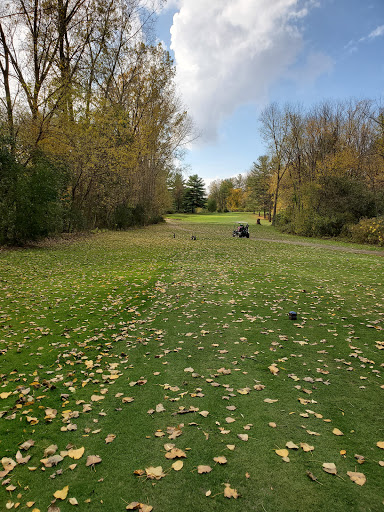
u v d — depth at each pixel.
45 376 3.62
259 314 5.76
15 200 14.22
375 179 26.64
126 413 2.93
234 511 1.93
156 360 4.00
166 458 2.37
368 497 2.01
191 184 90.50
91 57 21.25
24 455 2.42
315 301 6.58
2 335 4.76
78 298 6.80
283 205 39.88
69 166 19.69
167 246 17.95
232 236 27.08
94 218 27.38
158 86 28.58
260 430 2.67
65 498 2.04
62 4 17.92
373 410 2.93
